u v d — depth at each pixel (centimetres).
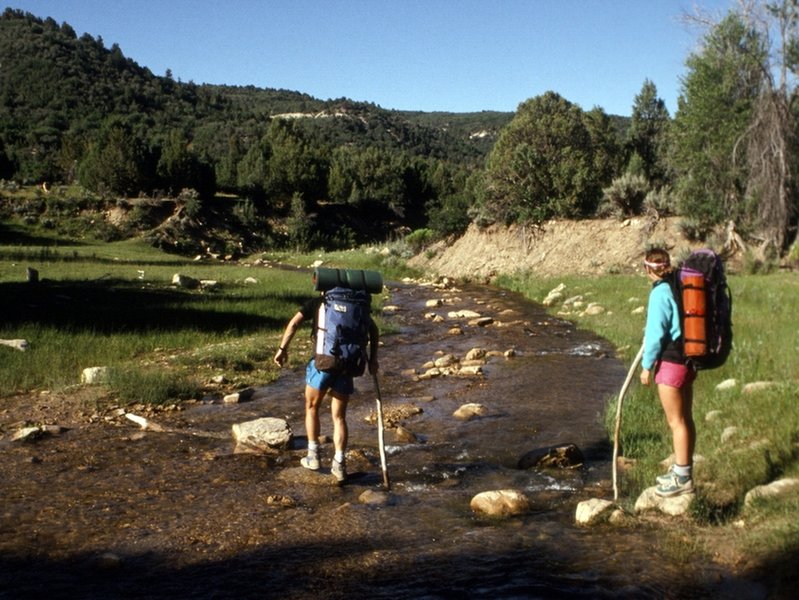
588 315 1850
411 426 834
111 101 14712
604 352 1334
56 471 647
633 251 2773
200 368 1159
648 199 2875
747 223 2514
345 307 615
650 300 492
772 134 2339
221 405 942
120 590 411
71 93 14038
